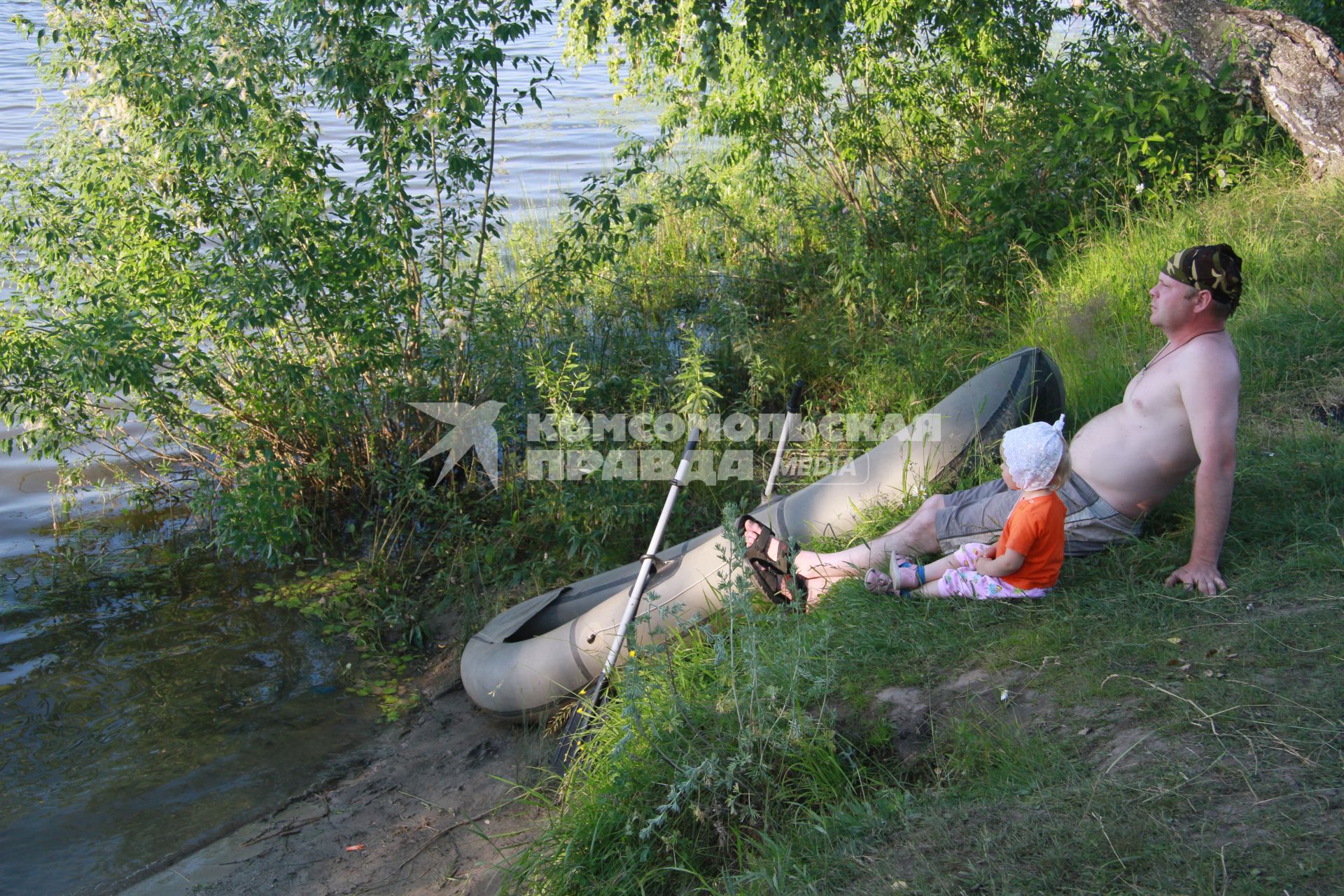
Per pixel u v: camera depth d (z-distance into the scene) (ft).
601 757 12.44
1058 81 28.02
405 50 21.13
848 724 11.32
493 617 18.51
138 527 22.58
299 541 21.63
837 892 8.85
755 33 26.48
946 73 31.40
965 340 24.36
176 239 21.68
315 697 17.04
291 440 22.50
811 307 29.25
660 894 10.37
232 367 22.98
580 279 27.81
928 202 31.17
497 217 24.54
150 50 20.15
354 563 21.12
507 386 23.09
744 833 10.52
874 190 32.81
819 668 12.01
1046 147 26.81
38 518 22.91
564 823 11.48
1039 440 12.25
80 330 19.75
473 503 22.38
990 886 8.21
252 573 20.89
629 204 28.25
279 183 21.48
